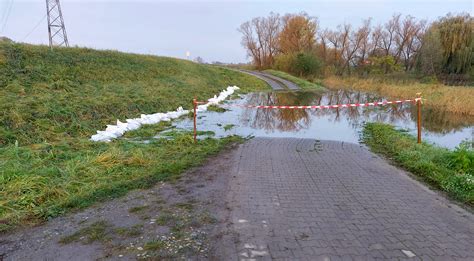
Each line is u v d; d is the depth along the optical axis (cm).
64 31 2473
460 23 4244
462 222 444
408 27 5700
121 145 852
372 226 428
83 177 599
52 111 1007
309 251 367
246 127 1250
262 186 569
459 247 379
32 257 357
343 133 1148
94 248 372
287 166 693
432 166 653
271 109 1806
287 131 1183
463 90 2311
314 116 1573
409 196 534
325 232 411
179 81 2316
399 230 419
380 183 594
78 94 1292
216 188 556
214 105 1808
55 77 1462
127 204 491
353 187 571
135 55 2694
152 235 399
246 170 659
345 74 5203
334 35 5841
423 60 4456
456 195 537
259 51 6825
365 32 5828
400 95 2633
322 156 782
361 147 895
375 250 371
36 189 530
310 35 5844
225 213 460
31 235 405
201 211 466
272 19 6569
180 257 354
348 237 399
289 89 3391
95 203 496
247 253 362
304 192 544
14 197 496
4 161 648
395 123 1413
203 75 3106
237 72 4216
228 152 809
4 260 352
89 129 988
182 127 1194
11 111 915
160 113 1334
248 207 481
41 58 1681
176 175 622
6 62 1430
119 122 1059
